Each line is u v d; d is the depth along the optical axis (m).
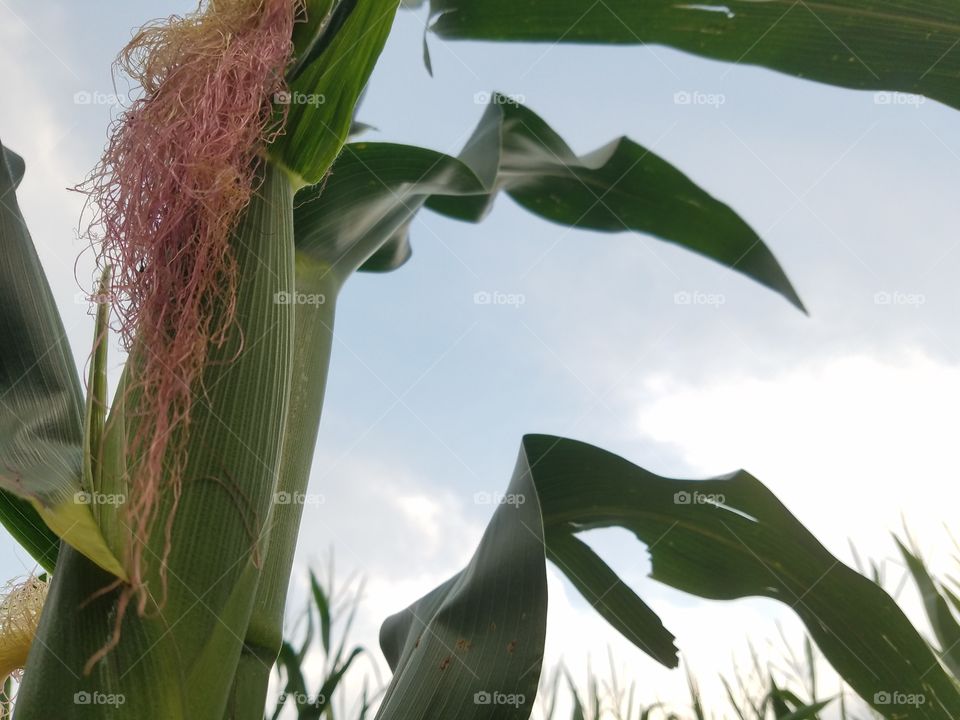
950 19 0.52
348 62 0.42
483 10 0.57
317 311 0.48
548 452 0.53
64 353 0.43
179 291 0.38
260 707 0.38
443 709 0.39
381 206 0.52
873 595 0.53
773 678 0.44
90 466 0.34
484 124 0.66
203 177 0.39
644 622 0.58
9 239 0.43
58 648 0.34
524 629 0.41
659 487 0.54
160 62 0.42
